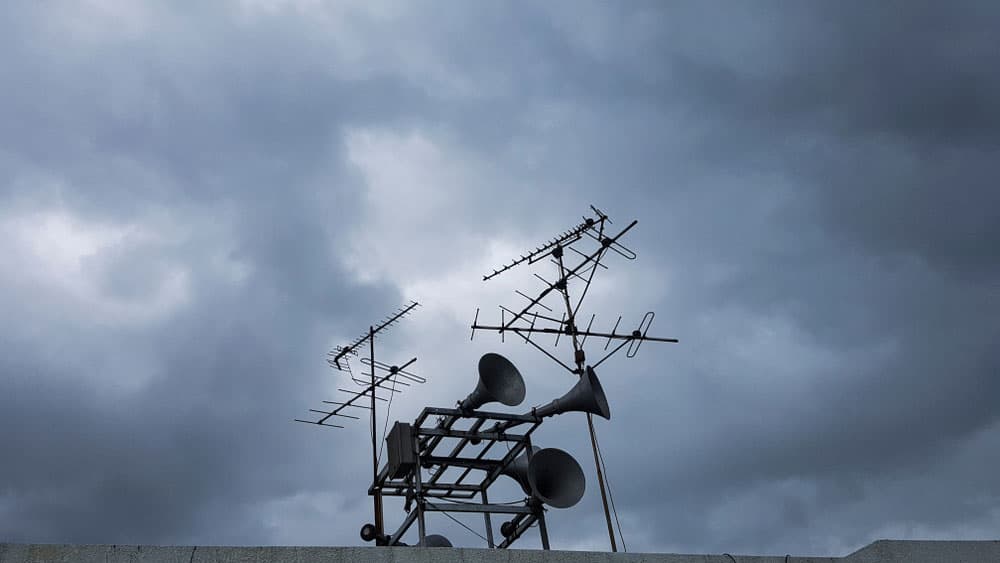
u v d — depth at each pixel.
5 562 11.12
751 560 13.73
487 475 16.75
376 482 16.72
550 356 19.12
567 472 15.84
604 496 16.73
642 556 13.38
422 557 12.48
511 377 16.64
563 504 15.38
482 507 15.60
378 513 16.89
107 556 11.47
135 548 11.60
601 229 19.98
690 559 13.55
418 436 16.17
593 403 16.36
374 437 20.25
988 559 14.14
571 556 13.09
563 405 16.55
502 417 16.34
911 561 14.08
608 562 13.17
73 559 11.35
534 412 16.61
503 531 16.39
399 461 15.93
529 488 16.34
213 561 11.73
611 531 16.34
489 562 12.70
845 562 14.07
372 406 22.59
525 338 19.41
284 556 12.01
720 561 13.62
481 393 16.02
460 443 16.38
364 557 12.27
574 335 19.30
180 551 11.71
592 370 16.95
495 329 19.41
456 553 12.64
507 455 16.56
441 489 16.17
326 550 12.20
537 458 15.77
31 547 11.29
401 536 16.39
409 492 16.31
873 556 14.11
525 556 12.90
